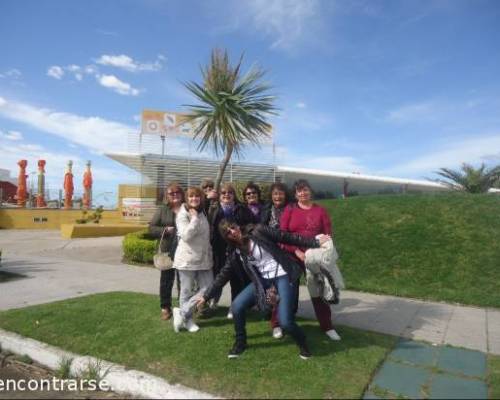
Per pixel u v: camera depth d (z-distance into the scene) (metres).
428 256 7.63
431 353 3.90
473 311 5.50
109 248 13.44
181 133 20.28
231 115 9.60
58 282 7.45
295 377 3.28
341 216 10.45
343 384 3.19
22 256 11.56
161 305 4.69
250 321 4.66
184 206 4.41
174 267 4.42
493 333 4.56
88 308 5.16
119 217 22.50
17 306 5.70
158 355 3.72
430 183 28.31
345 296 6.30
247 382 3.21
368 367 3.49
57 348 4.04
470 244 7.80
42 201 29.56
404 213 9.80
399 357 3.80
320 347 3.89
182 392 3.12
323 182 28.36
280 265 3.74
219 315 4.94
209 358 3.62
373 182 27.89
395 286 6.70
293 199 4.73
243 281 4.32
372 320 4.99
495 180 20.48
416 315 5.24
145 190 20.25
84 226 18.16
